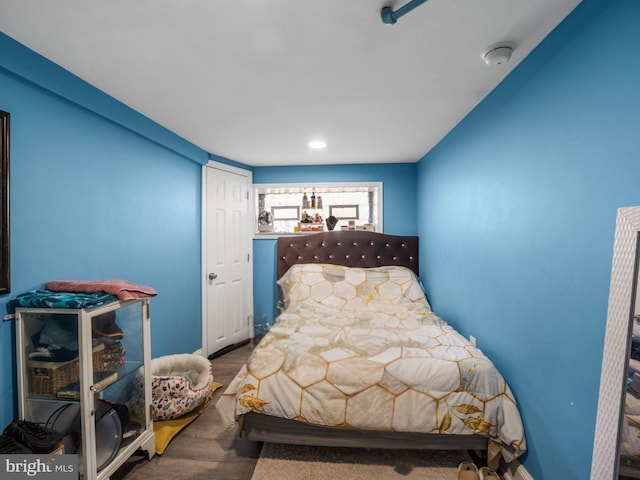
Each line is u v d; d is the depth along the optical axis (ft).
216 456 6.31
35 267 5.38
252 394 5.71
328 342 6.91
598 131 3.74
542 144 4.80
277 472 5.81
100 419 5.32
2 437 4.28
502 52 4.88
